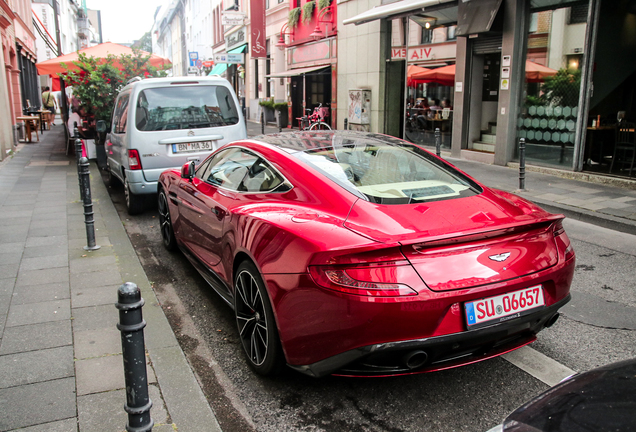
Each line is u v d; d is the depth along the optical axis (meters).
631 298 4.29
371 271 2.41
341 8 17.55
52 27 45.75
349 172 3.22
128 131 7.05
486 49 11.73
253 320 3.16
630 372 1.57
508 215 2.84
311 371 2.69
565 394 1.56
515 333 2.65
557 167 10.10
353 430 2.62
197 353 3.50
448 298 2.41
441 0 11.98
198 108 7.43
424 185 3.17
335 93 18.61
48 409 2.68
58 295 4.25
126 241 5.89
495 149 11.34
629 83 10.25
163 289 4.70
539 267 2.67
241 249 3.15
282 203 3.20
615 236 6.16
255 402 2.89
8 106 14.93
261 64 28.89
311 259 2.55
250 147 3.94
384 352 2.41
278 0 25.08
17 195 8.66
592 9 9.12
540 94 10.40
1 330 3.60
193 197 4.43
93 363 3.15
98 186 9.61
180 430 2.56
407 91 14.80
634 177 8.84
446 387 2.98
